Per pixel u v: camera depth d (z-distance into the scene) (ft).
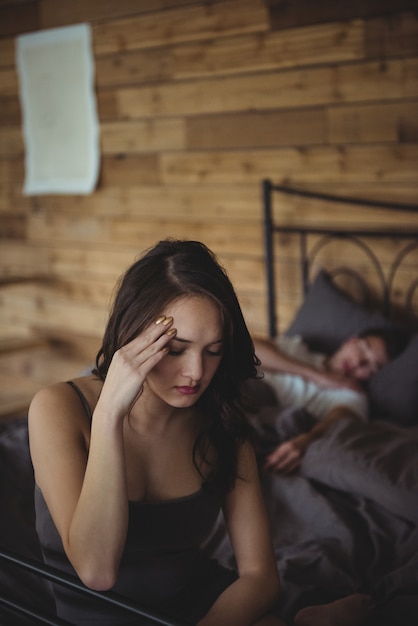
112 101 13.37
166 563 4.61
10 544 6.14
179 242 4.40
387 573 5.79
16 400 13.78
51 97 14.15
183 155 12.64
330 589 5.56
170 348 4.15
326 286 10.81
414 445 7.14
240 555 4.65
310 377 9.22
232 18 11.59
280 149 11.48
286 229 11.54
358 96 10.57
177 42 12.28
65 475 4.16
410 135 10.20
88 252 14.37
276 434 8.17
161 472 4.58
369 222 10.79
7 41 14.57
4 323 15.99
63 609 4.68
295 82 11.13
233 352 4.38
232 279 12.46
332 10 10.57
